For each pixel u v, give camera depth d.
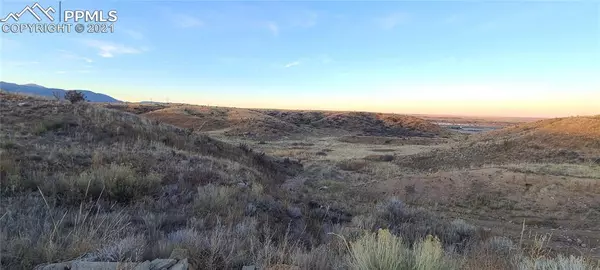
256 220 6.84
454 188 20.41
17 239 3.58
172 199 8.21
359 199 17.98
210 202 7.98
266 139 74.44
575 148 33.56
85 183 7.77
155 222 5.88
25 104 20.11
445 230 8.80
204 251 3.87
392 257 3.21
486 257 4.75
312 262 3.92
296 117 119.81
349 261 3.64
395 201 11.18
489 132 55.50
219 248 3.95
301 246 5.16
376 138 84.44
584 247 10.29
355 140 79.81
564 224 14.10
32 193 7.14
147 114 86.25
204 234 4.96
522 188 19.45
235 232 5.43
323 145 68.25
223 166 15.52
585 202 16.88
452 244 7.12
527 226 13.86
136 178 8.75
